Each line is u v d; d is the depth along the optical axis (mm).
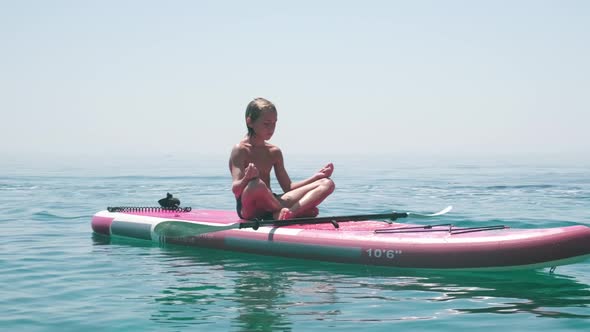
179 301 4734
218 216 7613
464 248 5445
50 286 5309
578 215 10938
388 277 5500
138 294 4977
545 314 4344
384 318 4254
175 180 23219
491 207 12523
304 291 5031
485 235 5523
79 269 6055
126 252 7004
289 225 6695
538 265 5227
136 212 8250
